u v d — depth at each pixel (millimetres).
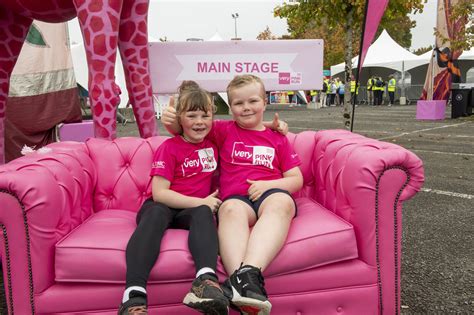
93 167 2492
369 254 1958
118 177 2514
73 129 5188
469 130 9328
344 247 1909
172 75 3195
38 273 1808
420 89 22453
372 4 3068
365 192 1935
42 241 1810
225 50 3221
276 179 2273
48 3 2650
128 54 2834
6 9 2799
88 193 2354
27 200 1771
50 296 1814
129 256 1766
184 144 2244
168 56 3176
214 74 3232
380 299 1986
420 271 2668
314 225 1971
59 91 5605
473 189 4484
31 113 5293
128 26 2787
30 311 1825
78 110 5902
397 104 20953
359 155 2000
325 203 2346
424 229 3377
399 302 2025
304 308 1922
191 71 3207
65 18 2885
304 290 1909
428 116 12070
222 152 2365
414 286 2484
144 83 2877
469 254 2893
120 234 1951
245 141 2330
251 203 2119
